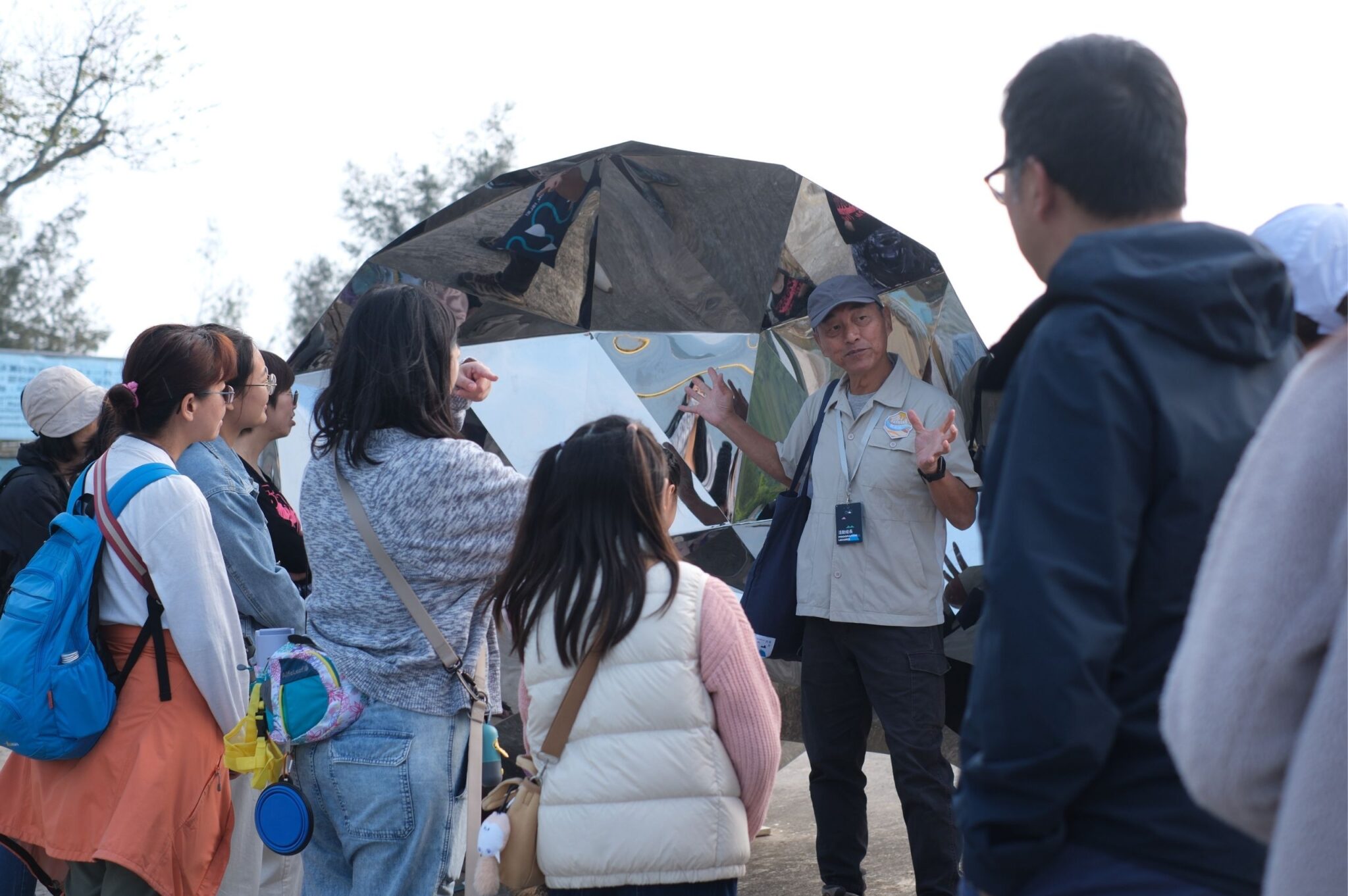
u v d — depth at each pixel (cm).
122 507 261
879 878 396
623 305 405
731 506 406
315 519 234
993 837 121
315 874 234
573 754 204
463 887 253
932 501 341
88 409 340
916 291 346
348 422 233
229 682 263
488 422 399
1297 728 99
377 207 3441
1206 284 120
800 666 389
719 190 356
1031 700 114
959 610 355
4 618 254
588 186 361
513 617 213
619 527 206
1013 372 129
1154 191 133
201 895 266
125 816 251
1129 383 119
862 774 355
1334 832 92
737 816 205
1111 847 121
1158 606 120
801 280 374
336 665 226
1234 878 119
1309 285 193
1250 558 100
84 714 250
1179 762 105
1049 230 139
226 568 299
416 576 227
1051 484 118
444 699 228
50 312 2625
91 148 2166
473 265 371
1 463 1398
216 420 285
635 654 202
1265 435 102
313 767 227
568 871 202
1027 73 139
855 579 337
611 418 219
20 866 288
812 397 373
